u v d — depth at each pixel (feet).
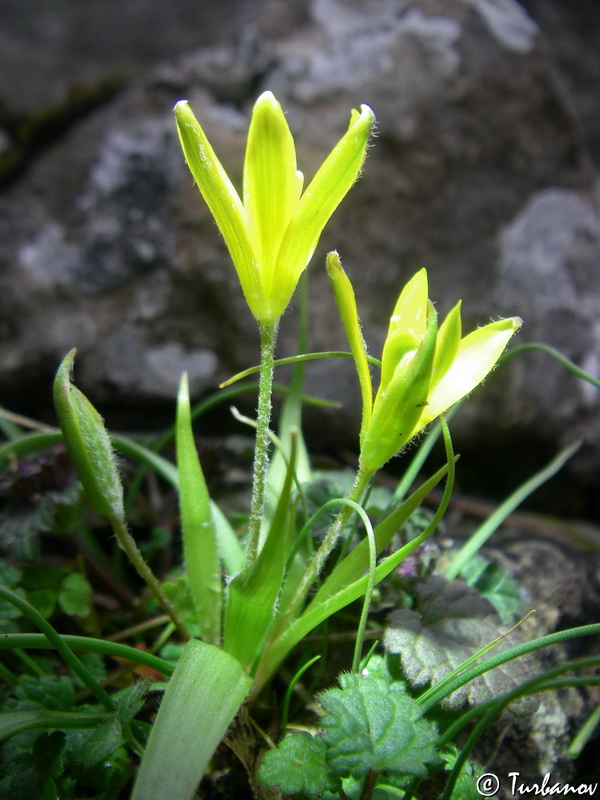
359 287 0.34
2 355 0.33
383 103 0.35
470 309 0.36
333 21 0.36
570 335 0.37
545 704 0.19
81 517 0.20
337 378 0.34
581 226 0.38
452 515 0.31
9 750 0.15
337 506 0.19
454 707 0.15
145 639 0.21
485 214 0.36
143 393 0.33
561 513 0.39
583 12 0.57
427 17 0.36
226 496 0.28
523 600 0.21
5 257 0.34
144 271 0.34
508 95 0.37
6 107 0.37
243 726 0.15
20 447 0.22
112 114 0.37
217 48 0.38
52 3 0.46
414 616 0.16
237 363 0.34
